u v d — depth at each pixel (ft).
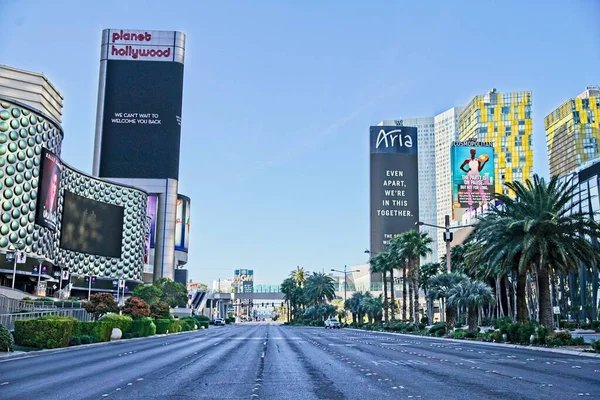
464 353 109.09
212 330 317.42
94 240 382.83
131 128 486.79
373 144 563.48
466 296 188.14
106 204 398.01
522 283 150.41
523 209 143.43
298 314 583.58
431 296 206.90
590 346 119.75
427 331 219.41
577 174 285.02
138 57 494.59
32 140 283.59
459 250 325.21
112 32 495.41
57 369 74.18
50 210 297.94
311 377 64.23
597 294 264.31
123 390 52.44
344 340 172.45
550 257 143.13
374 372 69.92
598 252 141.90
